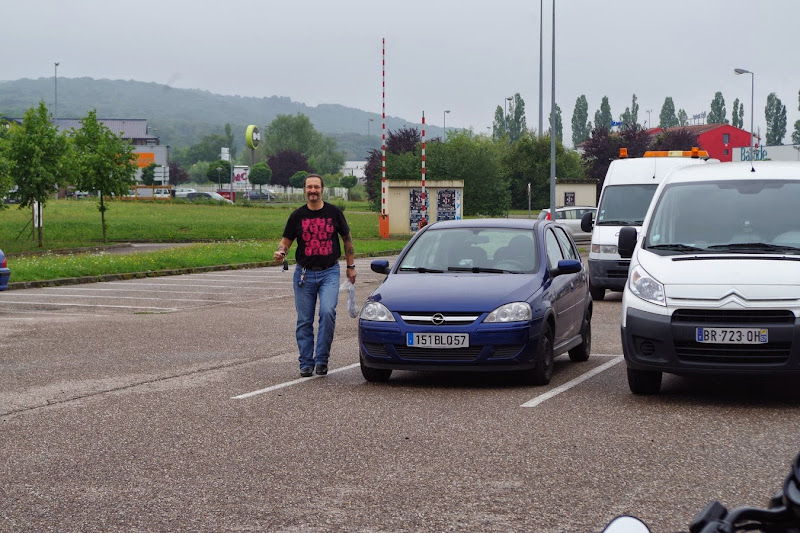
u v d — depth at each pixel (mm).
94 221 56875
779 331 8367
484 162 66375
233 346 12891
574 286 11320
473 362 9414
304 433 7590
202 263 28859
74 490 6004
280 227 53844
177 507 5625
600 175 83438
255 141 155500
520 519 5344
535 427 7762
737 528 2566
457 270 10562
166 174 125938
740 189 9953
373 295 10055
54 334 14047
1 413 8453
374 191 75500
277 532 5156
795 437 7355
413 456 6820
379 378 10094
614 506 5570
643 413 8344
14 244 39500
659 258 9227
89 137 41969
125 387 9742
